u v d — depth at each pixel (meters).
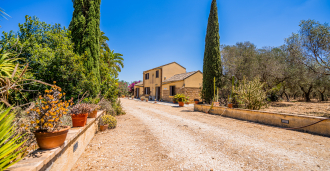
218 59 13.67
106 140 4.92
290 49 11.59
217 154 3.89
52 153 2.25
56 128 2.58
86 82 6.45
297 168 3.15
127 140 4.96
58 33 6.75
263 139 5.02
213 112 10.47
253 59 15.81
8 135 1.97
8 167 1.74
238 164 3.37
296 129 6.04
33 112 2.56
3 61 2.92
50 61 5.46
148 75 28.56
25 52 5.52
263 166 3.26
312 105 16.62
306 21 10.33
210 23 13.91
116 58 22.03
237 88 10.18
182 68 26.23
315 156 3.70
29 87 4.98
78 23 7.43
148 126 6.86
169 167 3.25
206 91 13.64
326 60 10.17
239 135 5.46
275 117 6.84
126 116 9.51
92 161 3.47
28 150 2.53
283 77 17.20
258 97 8.89
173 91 21.42
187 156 3.79
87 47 7.41
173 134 5.63
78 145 3.58
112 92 9.39
